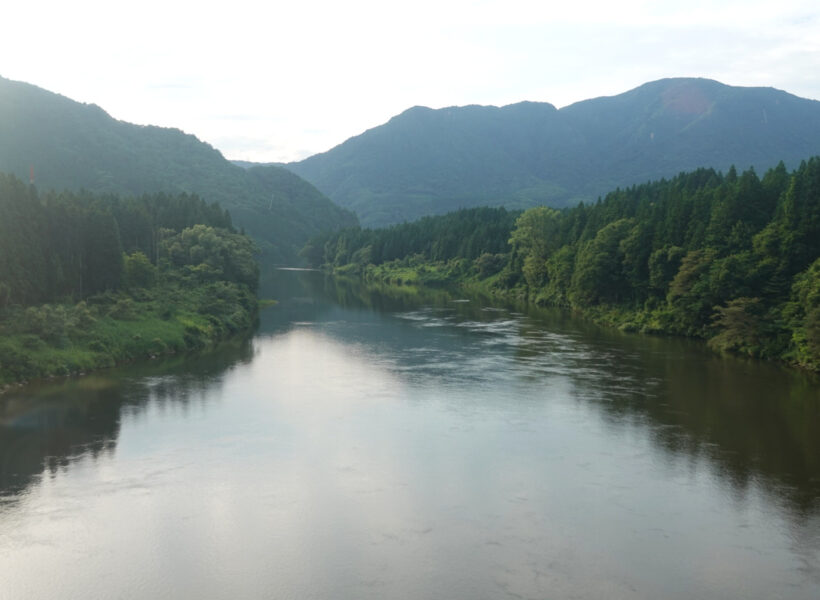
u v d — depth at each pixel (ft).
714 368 216.95
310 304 430.20
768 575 90.94
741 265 258.78
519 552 96.48
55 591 86.38
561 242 453.17
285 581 89.04
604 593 86.53
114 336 227.61
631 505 111.86
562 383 195.52
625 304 342.23
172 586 87.81
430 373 209.67
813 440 143.95
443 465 129.18
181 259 371.76
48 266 240.53
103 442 139.85
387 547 97.60
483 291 545.03
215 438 143.54
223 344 265.13
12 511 107.45
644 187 525.34
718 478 123.24
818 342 206.59
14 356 186.91
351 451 136.67
